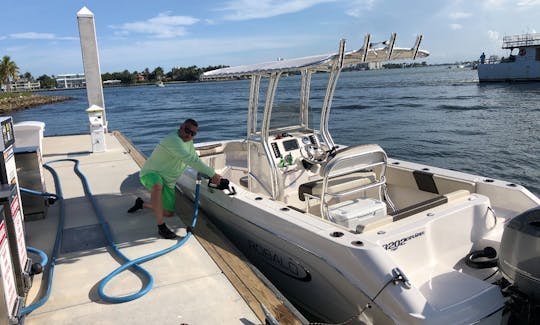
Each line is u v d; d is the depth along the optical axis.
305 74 4.80
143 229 4.58
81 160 8.15
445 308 2.71
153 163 4.44
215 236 4.32
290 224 3.46
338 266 3.05
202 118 26.30
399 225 3.21
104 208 5.30
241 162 6.21
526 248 2.61
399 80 72.12
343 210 3.67
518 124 17.28
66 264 3.82
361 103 29.64
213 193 4.54
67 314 3.04
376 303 2.82
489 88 39.38
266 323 2.79
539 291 2.57
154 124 25.38
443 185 4.25
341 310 3.26
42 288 3.41
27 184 4.93
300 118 5.05
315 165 4.35
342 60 3.54
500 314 2.81
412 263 3.15
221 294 3.25
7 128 3.82
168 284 3.41
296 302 3.83
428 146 13.70
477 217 3.49
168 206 4.70
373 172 4.38
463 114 21.48
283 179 4.41
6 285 2.67
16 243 3.06
